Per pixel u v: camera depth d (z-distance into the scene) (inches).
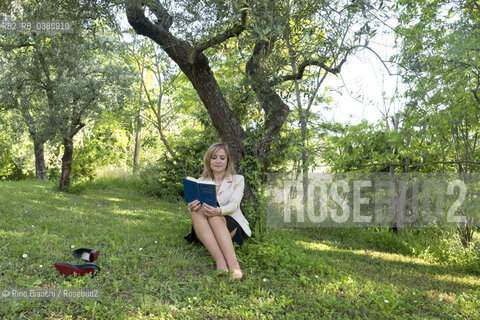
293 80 237.0
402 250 267.0
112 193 501.7
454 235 263.9
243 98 231.5
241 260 166.4
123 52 496.4
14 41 358.0
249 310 119.5
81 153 677.3
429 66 219.3
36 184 565.3
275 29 146.6
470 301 148.4
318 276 157.2
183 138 679.1
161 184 493.7
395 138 282.2
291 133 272.5
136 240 192.9
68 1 230.7
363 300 134.8
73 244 175.0
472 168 265.1
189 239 191.2
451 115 249.4
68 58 374.3
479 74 232.2
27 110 417.1
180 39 204.4
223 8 184.2
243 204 215.9
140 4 197.2
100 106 443.5
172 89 610.9
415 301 140.5
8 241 171.0
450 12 241.6
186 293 127.3
